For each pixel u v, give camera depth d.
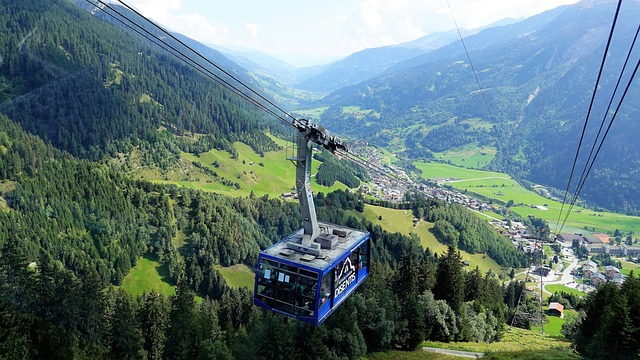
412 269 88.38
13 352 59.66
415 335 70.69
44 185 191.00
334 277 29.42
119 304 89.25
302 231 33.25
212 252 185.00
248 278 185.62
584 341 67.38
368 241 34.88
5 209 172.12
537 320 130.50
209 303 121.81
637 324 52.94
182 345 67.88
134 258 173.00
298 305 28.17
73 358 65.38
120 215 189.12
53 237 165.88
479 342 80.69
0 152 196.38
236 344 65.44
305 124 28.81
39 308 73.06
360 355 64.19
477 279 102.69
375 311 69.12
